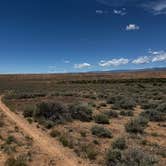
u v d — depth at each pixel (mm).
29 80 147500
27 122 22328
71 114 23547
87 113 23891
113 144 13961
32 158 12625
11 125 20906
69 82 106625
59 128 19359
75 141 15383
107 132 16859
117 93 50219
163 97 39531
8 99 42281
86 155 12930
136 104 33750
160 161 11852
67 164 11875
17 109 30656
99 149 13961
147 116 23344
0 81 140375
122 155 11430
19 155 12758
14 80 151625
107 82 100188
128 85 79688
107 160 11648
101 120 21656
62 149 14141
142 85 75125
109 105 33719
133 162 10828
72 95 45562
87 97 42875
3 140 15953
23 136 17078
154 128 19703
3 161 12102
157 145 14703
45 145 14953
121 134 17484
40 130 19000
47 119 22359
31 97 43969
